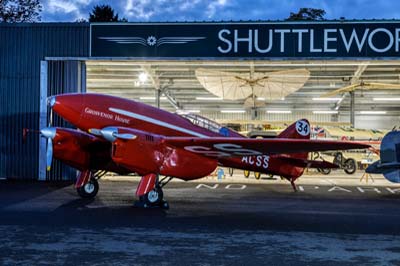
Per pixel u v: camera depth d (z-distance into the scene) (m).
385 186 14.07
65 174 14.72
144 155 8.70
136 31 14.92
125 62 15.78
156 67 19.52
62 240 5.84
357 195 11.55
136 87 25.25
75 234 6.23
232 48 14.74
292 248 5.53
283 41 14.62
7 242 5.70
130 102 10.41
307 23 14.56
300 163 12.09
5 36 15.20
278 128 24.16
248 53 14.72
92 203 9.46
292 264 4.82
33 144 14.89
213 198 10.63
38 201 9.70
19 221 7.23
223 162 11.48
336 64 16.84
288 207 9.23
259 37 14.68
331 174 20.56
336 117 32.22
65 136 9.95
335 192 12.23
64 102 9.64
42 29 15.16
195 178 9.66
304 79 19.67
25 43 15.18
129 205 9.22
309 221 7.54
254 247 5.57
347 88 21.14
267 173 12.31
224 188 12.98
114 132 8.46
